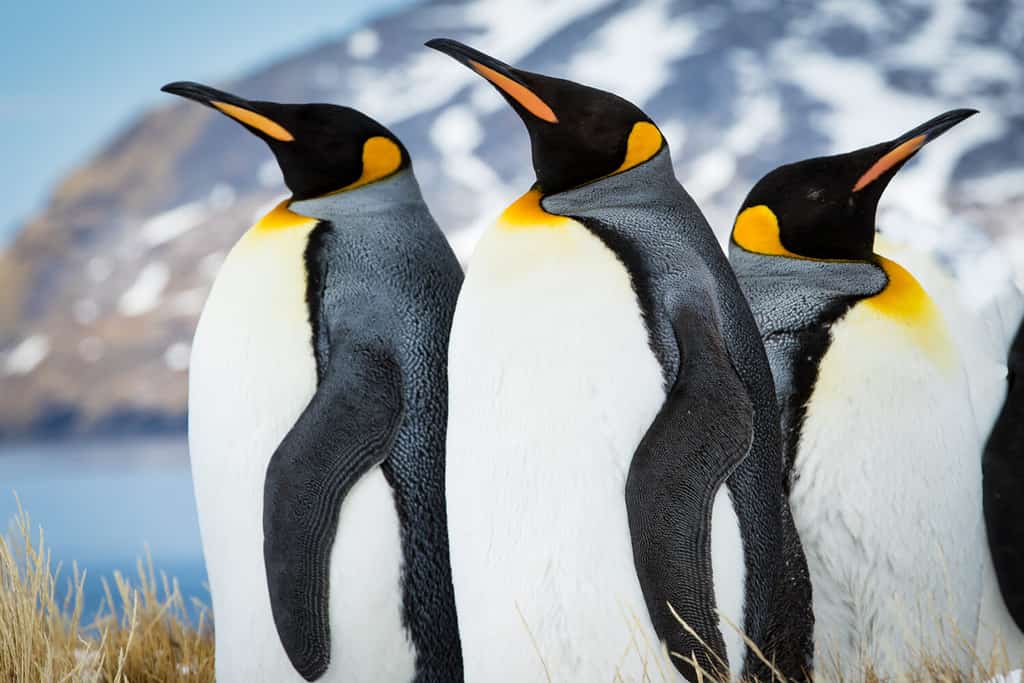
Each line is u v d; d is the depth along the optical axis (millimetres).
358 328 5684
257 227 6078
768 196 6141
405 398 5672
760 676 5145
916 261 7434
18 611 6336
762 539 5129
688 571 4793
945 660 5766
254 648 5672
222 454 5688
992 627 6898
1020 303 7715
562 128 5473
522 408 5047
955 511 5859
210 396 5746
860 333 5793
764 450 5207
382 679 5621
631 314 5082
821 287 5945
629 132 5508
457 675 5762
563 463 4996
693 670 4848
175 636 7371
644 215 5355
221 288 5898
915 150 5922
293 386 5625
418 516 5656
